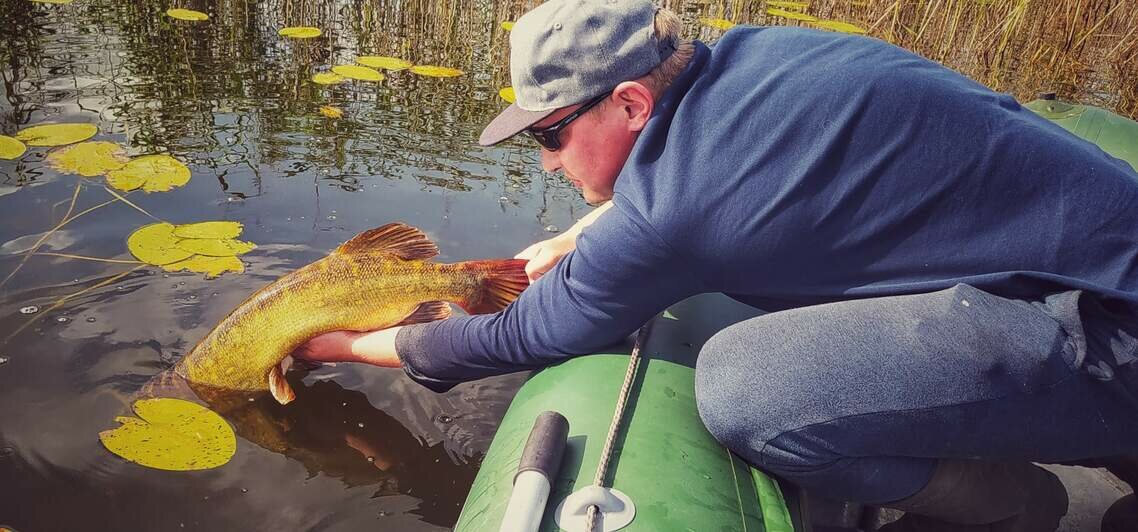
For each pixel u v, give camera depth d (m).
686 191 1.44
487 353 1.80
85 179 3.03
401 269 2.19
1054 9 6.52
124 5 5.03
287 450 2.04
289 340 2.16
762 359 1.48
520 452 1.48
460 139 3.72
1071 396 1.40
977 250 1.43
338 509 1.87
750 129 1.45
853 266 1.49
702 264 1.50
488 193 3.25
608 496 1.32
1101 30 6.62
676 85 1.54
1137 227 1.39
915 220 1.44
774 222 1.43
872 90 1.43
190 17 4.86
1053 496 1.76
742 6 6.52
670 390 1.64
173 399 2.13
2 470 1.85
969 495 1.61
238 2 5.39
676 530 1.30
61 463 1.89
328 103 3.97
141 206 2.90
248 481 1.93
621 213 1.51
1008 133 1.43
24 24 4.52
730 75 1.52
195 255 2.62
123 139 3.37
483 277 2.22
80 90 3.78
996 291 1.44
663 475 1.41
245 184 3.12
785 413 1.45
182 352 2.25
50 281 2.47
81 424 2.01
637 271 1.53
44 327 2.29
